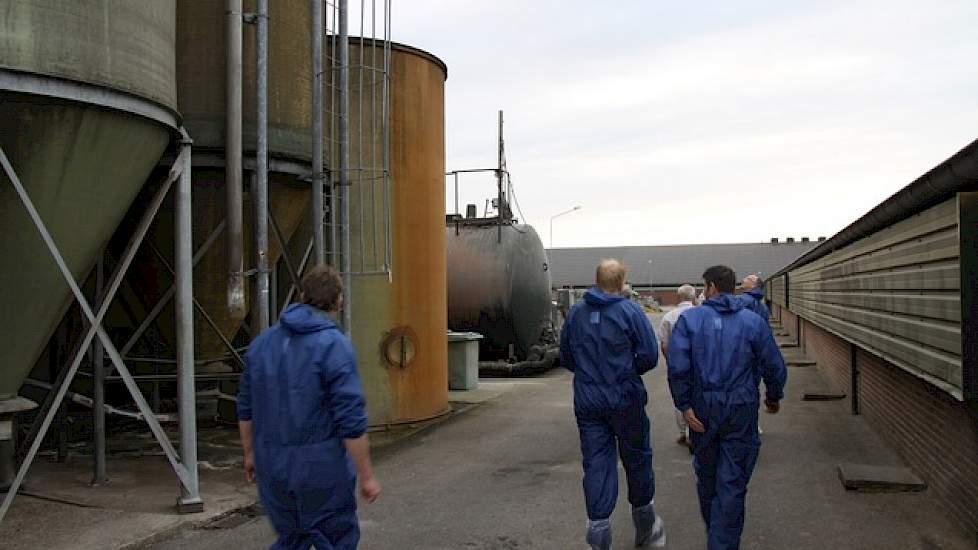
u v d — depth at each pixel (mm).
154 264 7984
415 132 10672
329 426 3352
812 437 8836
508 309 17438
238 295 7223
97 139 5270
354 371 3373
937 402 6008
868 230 8125
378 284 10305
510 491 6785
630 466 5016
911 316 6316
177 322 6152
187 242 6207
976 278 4758
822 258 13445
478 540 5414
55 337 9102
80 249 5617
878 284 7824
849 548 5055
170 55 6039
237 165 7227
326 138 9273
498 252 17547
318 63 8109
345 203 8375
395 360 10352
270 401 3344
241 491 6781
